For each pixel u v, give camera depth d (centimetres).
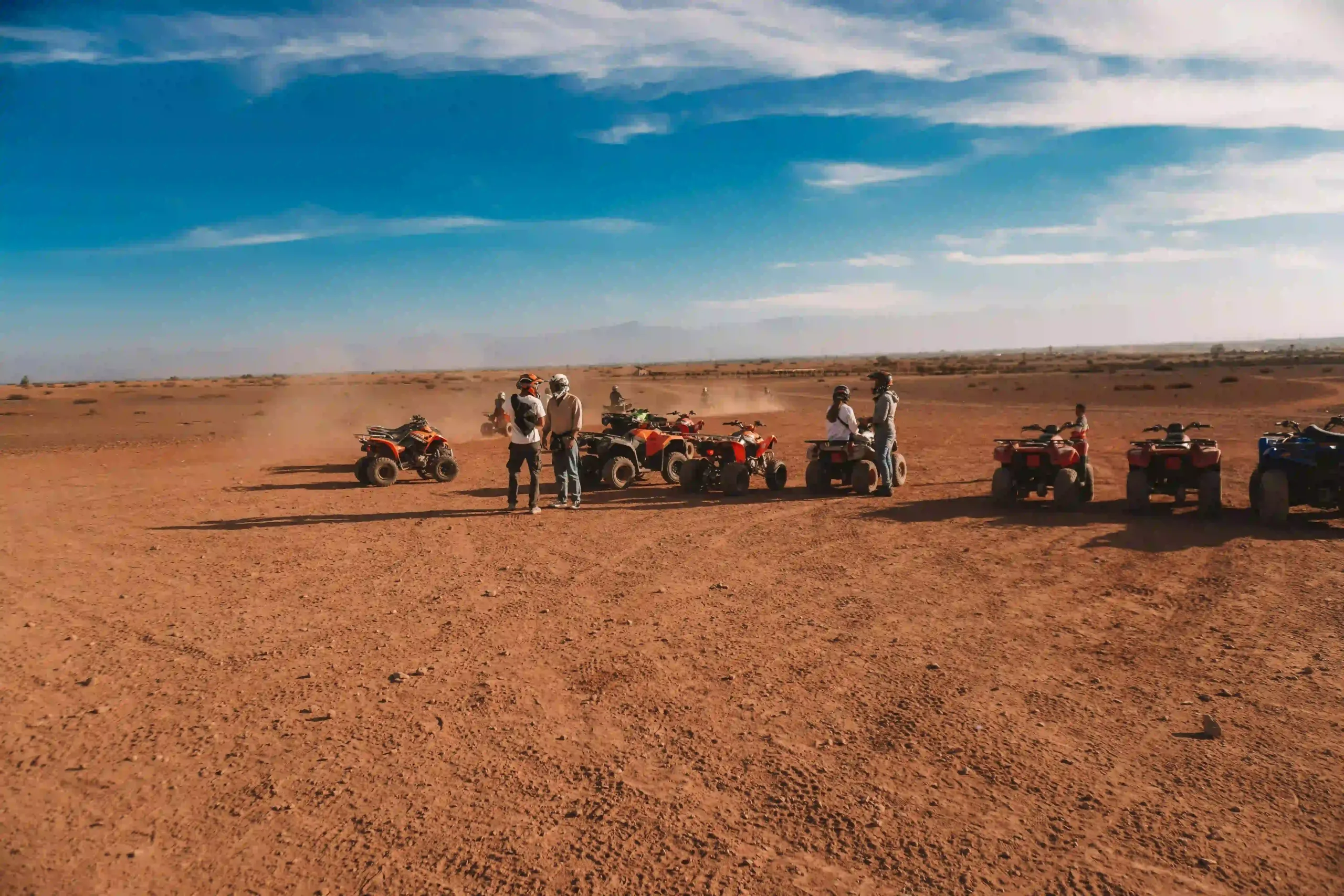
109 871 301
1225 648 525
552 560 814
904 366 12862
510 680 490
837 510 1083
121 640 566
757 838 319
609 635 573
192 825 333
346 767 381
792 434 2489
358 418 3750
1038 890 283
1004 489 1061
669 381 8969
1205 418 2836
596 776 371
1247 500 1104
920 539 885
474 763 385
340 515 1088
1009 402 4181
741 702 452
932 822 328
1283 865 295
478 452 2011
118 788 363
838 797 348
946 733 409
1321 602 618
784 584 709
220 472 1631
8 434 2994
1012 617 602
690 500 1203
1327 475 904
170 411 4441
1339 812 329
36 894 287
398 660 526
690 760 385
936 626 585
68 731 421
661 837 320
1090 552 807
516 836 322
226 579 739
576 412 1122
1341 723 411
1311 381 4959
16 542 917
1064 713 431
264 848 316
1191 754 382
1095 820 327
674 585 711
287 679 494
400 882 293
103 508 1157
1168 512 1021
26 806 348
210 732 420
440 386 8025
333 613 632
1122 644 538
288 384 10062
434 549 870
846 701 452
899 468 1303
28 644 559
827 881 290
